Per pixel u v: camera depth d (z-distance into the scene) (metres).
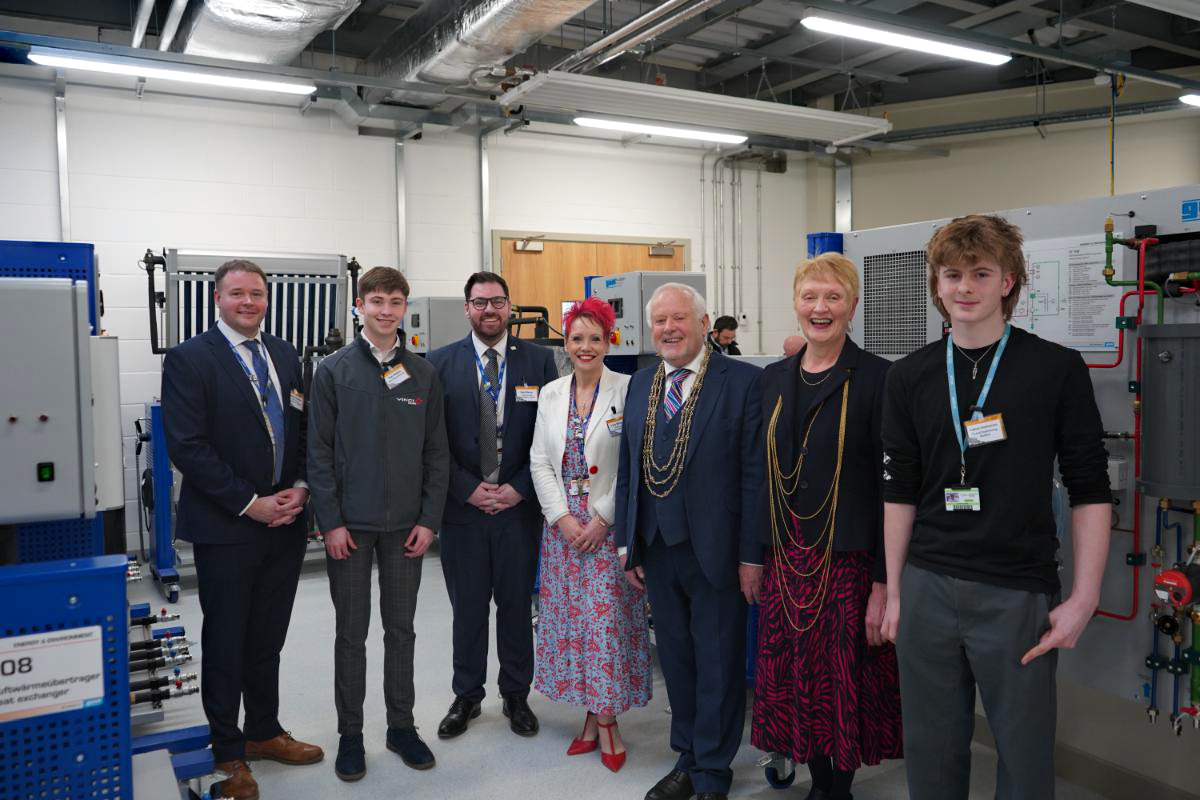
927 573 1.67
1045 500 1.58
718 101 5.69
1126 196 2.07
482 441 2.77
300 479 2.55
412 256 6.52
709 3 4.21
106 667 1.45
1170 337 1.83
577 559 2.57
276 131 6.00
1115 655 2.13
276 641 2.58
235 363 2.37
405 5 5.80
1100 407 2.15
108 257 5.52
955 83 7.36
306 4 4.12
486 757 2.65
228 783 2.33
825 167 8.20
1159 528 2.00
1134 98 6.78
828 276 2.03
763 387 2.20
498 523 2.76
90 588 1.42
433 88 5.34
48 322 1.39
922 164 7.75
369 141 6.33
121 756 1.47
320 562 5.31
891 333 2.71
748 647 2.87
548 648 2.66
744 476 2.20
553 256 7.11
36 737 1.41
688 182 7.73
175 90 5.64
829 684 2.07
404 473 2.53
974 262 1.59
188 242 5.74
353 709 2.54
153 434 4.56
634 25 4.60
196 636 3.78
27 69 5.22
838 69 6.59
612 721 2.60
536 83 5.10
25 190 5.27
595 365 2.56
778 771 2.41
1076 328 2.19
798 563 2.09
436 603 4.37
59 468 1.41
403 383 2.54
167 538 4.57
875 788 2.41
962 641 1.64
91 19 5.16
